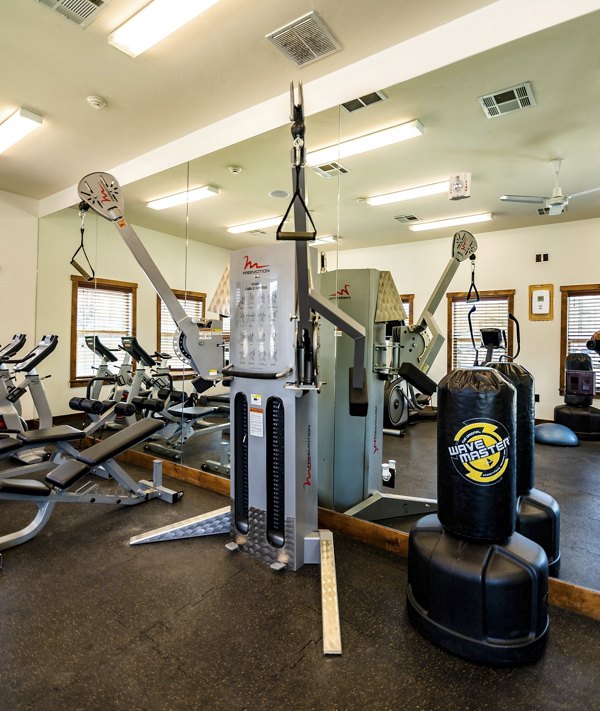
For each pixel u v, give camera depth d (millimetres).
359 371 1946
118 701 1375
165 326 4332
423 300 2689
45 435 2990
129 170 4227
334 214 3055
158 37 2436
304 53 2602
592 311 2139
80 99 3133
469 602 1550
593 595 1803
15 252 5043
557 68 2215
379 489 2879
